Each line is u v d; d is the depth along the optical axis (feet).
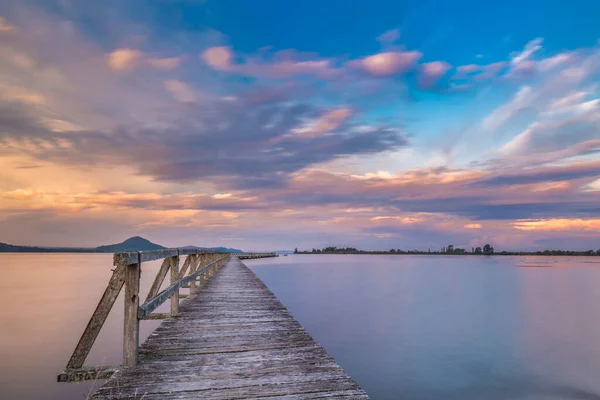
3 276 139.85
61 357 31.22
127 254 11.60
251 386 10.44
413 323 50.60
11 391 23.73
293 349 14.23
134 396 9.73
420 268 230.07
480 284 118.11
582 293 93.76
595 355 36.47
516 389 27.35
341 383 10.69
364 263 315.58
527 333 45.85
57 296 74.02
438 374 30.37
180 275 23.43
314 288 96.37
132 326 12.23
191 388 10.28
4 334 40.14
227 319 19.93
